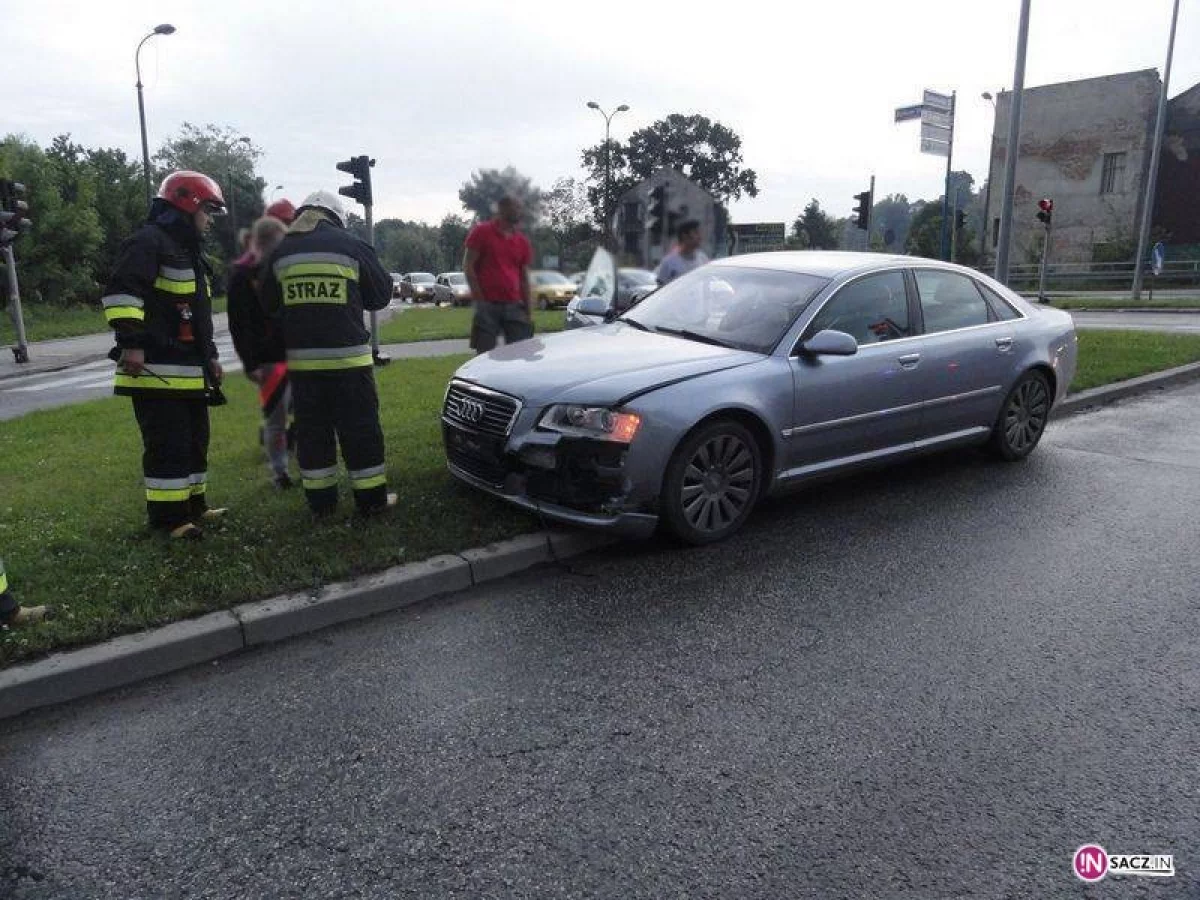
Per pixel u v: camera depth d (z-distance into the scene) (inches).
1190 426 314.5
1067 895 93.1
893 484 243.1
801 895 93.3
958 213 1238.9
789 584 174.1
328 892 94.7
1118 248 1362.0
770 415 195.6
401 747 121.0
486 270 214.2
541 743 121.4
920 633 153.2
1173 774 113.5
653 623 157.3
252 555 171.8
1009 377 252.1
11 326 1101.7
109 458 267.1
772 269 228.7
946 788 110.7
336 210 185.6
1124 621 157.9
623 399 177.0
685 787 111.5
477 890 94.6
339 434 189.0
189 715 129.9
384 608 163.3
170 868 98.7
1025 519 213.5
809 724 125.1
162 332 176.6
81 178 1424.7
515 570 179.5
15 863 99.7
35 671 133.2
